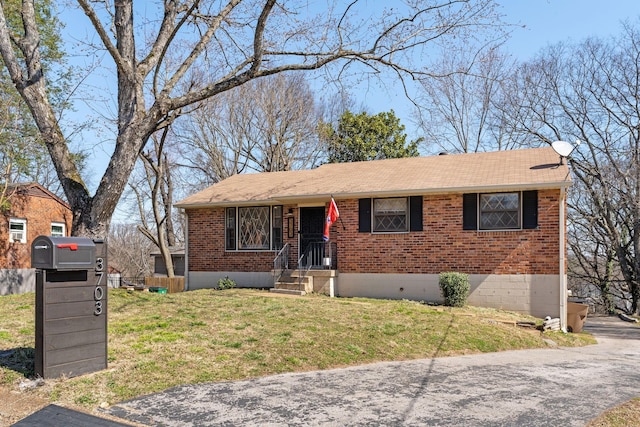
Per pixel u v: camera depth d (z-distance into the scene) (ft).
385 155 109.19
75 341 21.91
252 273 61.00
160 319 33.71
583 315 48.06
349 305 42.60
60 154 29.30
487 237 48.39
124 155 28.35
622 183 82.64
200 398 19.97
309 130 110.01
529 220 46.98
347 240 54.19
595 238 92.27
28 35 29.48
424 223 50.96
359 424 17.37
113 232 160.04
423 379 23.57
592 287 107.76
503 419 17.93
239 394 20.57
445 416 18.22
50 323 21.21
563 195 46.26
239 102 106.32
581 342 39.63
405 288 51.34
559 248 45.70
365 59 34.30
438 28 33.83
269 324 32.94
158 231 86.58
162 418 17.78
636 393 21.50
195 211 64.39
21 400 19.39
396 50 33.86
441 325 36.06
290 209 58.54
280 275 57.00
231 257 62.13
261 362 25.16
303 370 24.77
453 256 49.62
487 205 48.75
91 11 26.09
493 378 24.04
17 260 70.13
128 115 28.66
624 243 88.69
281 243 59.57
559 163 50.06
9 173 64.49
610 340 43.65
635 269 83.46
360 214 53.72
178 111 32.89
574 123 86.48
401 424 17.38
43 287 21.09
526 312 46.57
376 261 52.75
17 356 24.14
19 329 29.86
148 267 149.18
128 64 28.58
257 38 29.89
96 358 22.50
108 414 18.08
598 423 17.53
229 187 67.46
